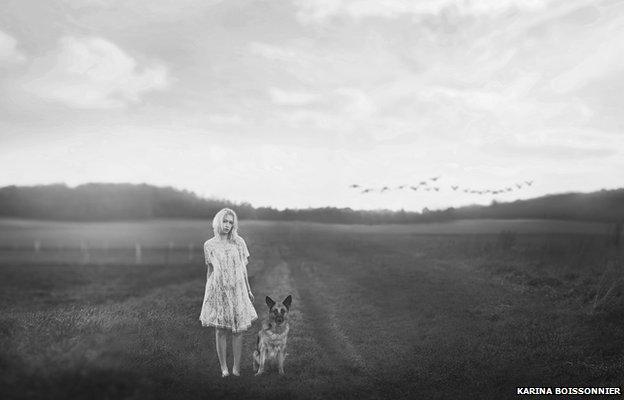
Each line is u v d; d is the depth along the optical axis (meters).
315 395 7.27
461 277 22.19
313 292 18.84
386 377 8.57
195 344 9.72
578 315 14.28
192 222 60.03
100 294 21.27
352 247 37.56
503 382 8.54
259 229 50.22
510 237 31.44
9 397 5.09
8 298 19.19
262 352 8.28
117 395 5.70
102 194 62.84
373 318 14.01
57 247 54.78
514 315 14.30
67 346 6.85
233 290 7.97
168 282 26.92
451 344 10.96
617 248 25.84
